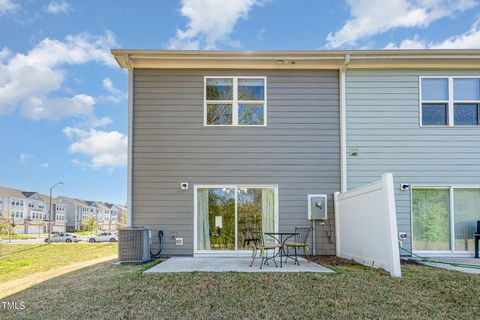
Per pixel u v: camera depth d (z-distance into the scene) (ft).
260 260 20.76
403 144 23.71
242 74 24.13
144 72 23.88
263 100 24.09
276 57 23.16
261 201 23.48
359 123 23.90
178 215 23.13
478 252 22.27
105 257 30.76
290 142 23.82
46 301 12.98
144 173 23.32
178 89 23.89
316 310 11.54
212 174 23.47
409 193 23.27
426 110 24.00
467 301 12.35
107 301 12.71
